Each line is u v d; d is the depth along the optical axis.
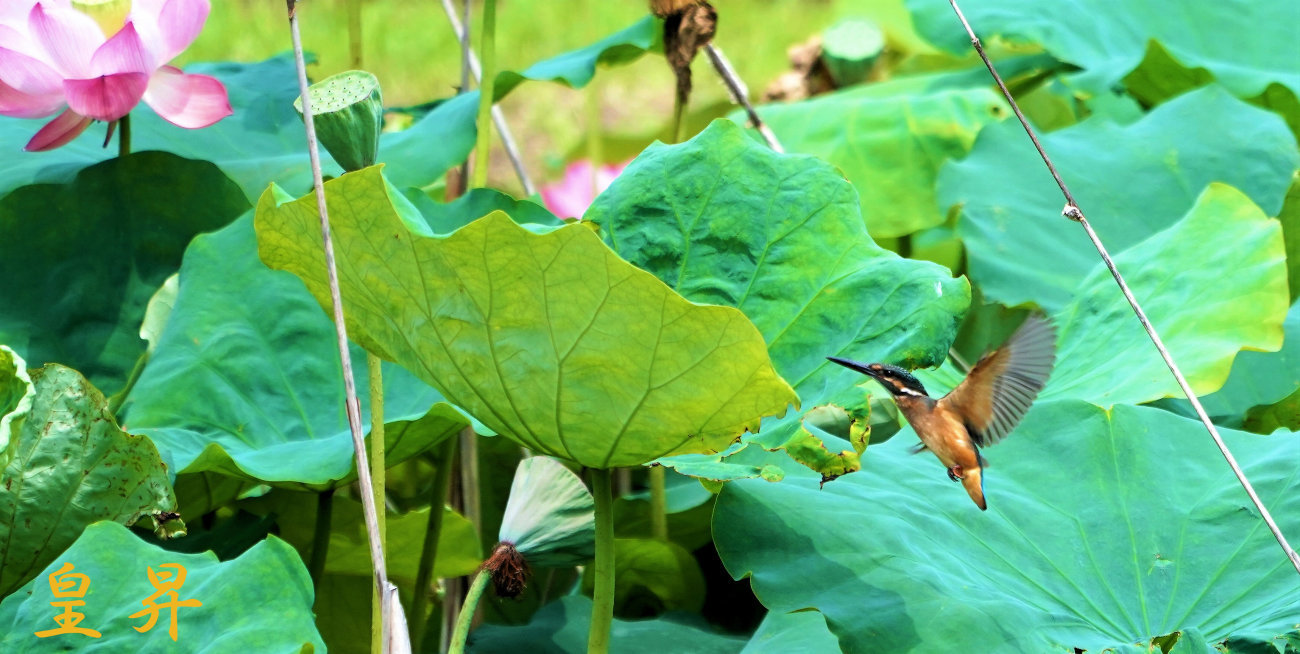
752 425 4.00
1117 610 4.28
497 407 4.07
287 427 4.51
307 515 4.54
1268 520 4.06
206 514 4.63
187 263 4.62
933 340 4.19
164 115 4.59
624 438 4.04
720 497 4.32
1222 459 4.45
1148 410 4.49
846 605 4.20
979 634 4.15
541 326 3.97
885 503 4.36
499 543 4.23
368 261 4.02
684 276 4.33
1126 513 4.38
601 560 4.12
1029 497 4.42
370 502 3.98
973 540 4.34
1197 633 4.16
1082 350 4.68
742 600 4.70
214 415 4.48
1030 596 4.27
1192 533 4.36
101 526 4.09
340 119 4.11
